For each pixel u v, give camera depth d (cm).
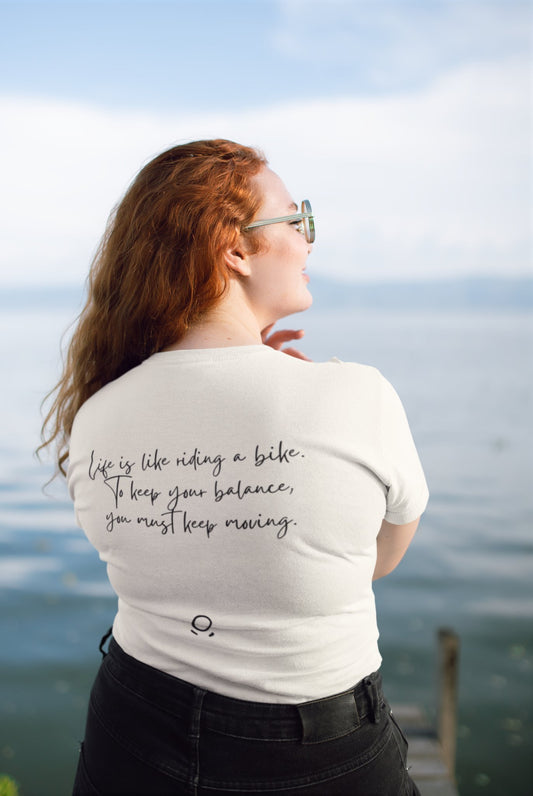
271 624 94
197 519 95
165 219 108
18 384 3984
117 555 103
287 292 114
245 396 97
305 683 95
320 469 92
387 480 97
